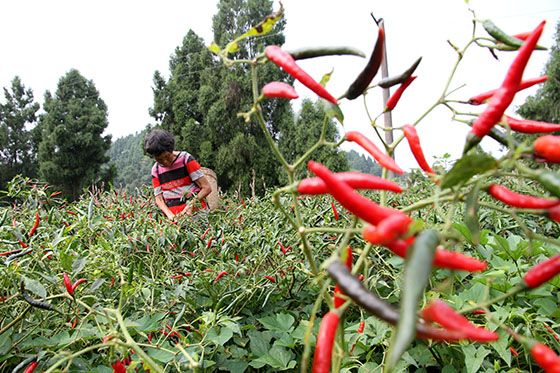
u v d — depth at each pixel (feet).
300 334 6.16
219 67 110.32
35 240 7.76
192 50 115.75
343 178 3.11
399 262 7.17
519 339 2.68
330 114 3.50
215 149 105.19
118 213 11.90
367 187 3.08
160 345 5.15
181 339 5.41
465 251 8.18
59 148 124.88
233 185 97.35
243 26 114.52
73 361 5.45
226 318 5.92
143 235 8.88
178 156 14.26
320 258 8.42
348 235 3.21
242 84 102.17
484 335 2.15
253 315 7.87
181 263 8.46
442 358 5.86
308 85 3.44
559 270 2.67
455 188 3.19
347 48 3.57
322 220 9.78
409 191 12.48
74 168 126.41
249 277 7.68
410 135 3.65
